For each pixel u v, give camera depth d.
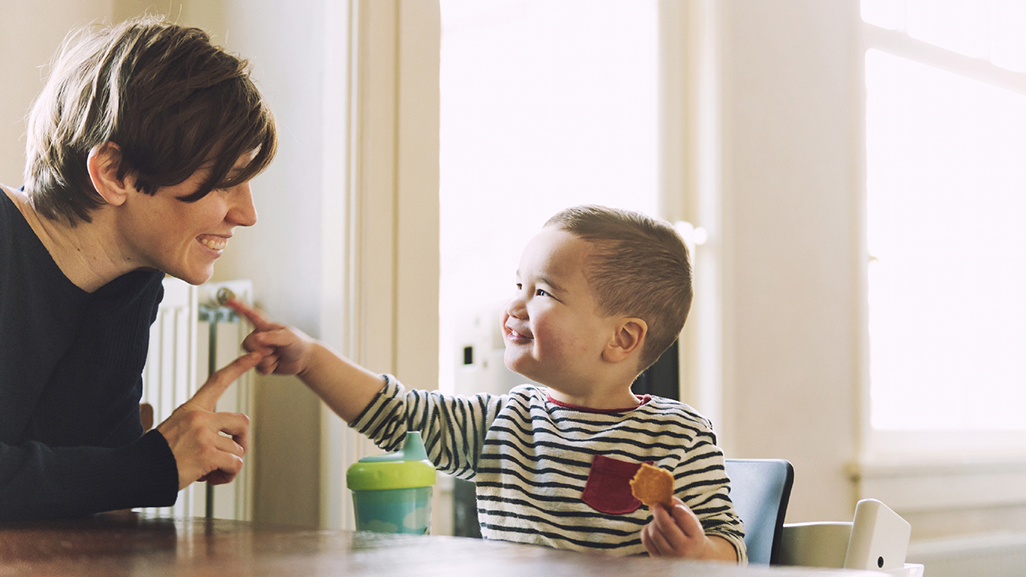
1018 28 3.16
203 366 1.60
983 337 3.01
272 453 1.67
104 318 0.95
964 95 3.01
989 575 2.61
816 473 2.34
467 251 2.17
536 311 0.97
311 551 0.56
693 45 2.29
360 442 1.55
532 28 2.27
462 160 2.17
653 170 2.24
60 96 0.89
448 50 2.16
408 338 1.59
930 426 2.80
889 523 0.88
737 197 2.25
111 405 0.99
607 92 2.32
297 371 1.01
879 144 2.76
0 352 0.86
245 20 1.81
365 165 1.57
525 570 0.46
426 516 0.90
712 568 0.46
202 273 0.95
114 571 0.48
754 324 2.25
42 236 0.91
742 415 2.19
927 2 2.88
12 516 0.73
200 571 0.47
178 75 0.85
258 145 0.93
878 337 2.70
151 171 0.85
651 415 0.95
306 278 1.64
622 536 0.87
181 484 0.78
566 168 2.29
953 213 2.95
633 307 0.97
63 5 1.66
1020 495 2.82
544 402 1.00
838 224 2.48
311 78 1.66
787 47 2.40
